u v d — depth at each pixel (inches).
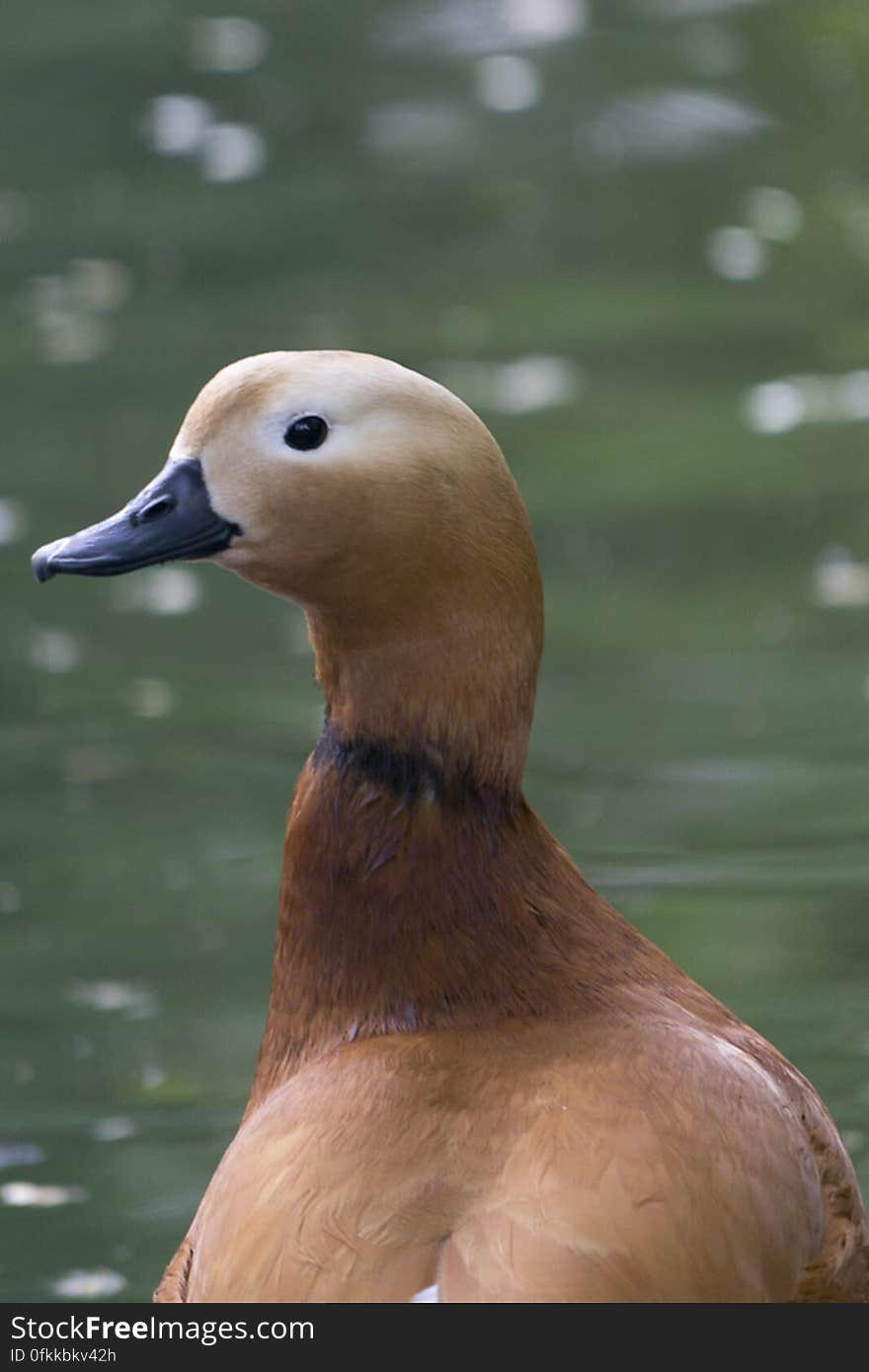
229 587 556.4
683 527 561.6
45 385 653.3
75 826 435.5
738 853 420.2
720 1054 231.9
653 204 783.1
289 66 890.7
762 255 743.7
